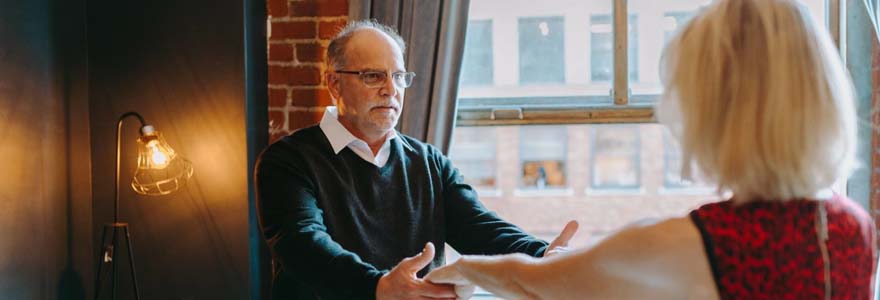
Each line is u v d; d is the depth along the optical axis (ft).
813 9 10.24
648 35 10.55
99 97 9.75
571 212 27.68
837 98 3.52
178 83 9.62
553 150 27.84
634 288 3.62
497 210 21.24
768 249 3.45
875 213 9.73
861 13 9.81
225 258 9.66
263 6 10.07
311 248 6.20
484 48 10.79
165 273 9.77
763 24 3.53
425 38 9.59
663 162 27.32
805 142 3.43
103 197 9.82
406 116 9.63
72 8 9.62
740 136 3.49
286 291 7.04
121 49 9.70
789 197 3.53
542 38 10.72
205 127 9.59
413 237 7.27
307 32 10.07
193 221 9.69
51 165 9.41
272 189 6.80
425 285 5.47
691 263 3.47
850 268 3.58
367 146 7.21
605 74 10.68
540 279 3.91
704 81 3.58
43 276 9.21
